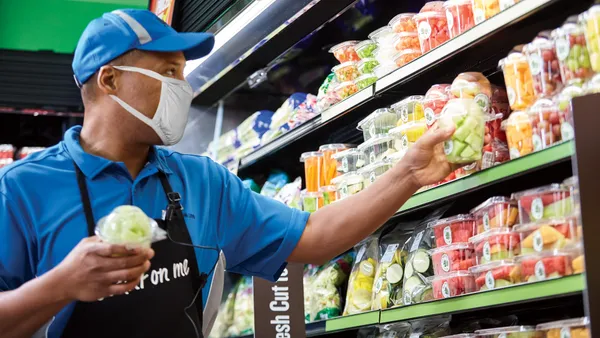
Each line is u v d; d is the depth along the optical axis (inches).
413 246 108.5
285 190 149.6
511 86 88.4
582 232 69.6
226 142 173.5
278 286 122.0
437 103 96.9
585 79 79.5
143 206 83.7
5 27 238.7
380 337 122.3
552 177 99.7
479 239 92.0
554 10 89.4
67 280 65.7
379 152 113.1
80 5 245.3
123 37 82.7
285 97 172.4
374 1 129.7
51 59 213.3
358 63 123.0
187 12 167.3
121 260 65.0
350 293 122.1
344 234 89.2
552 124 81.4
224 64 157.6
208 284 88.7
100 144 84.6
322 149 132.8
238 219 91.3
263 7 134.6
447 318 110.8
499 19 86.7
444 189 94.0
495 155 91.2
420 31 103.5
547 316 103.0
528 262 83.1
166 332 80.1
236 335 158.9
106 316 78.5
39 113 214.4
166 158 89.7
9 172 80.2
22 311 66.9
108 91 83.2
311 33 141.6
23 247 78.7
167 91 83.9
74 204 80.4
